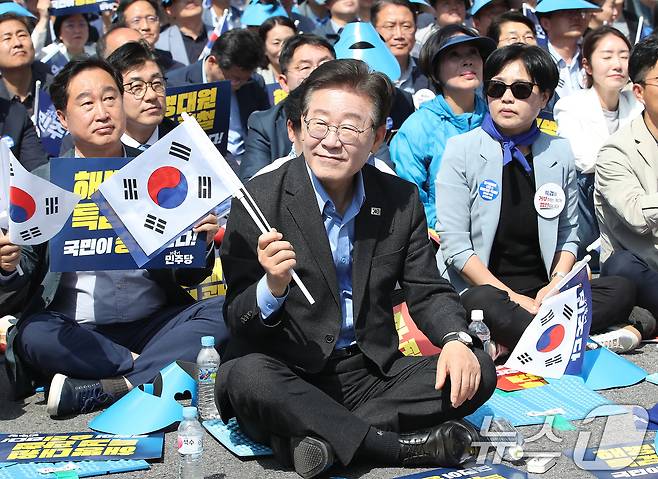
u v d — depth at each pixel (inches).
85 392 475.8
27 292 508.7
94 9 919.7
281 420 388.5
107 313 511.5
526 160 561.6
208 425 447.8
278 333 411.2
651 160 589.0
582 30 831.1
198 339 497.4
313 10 1045.2
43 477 390.3
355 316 415.5
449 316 417.4
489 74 559.2
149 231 430.9
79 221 464.8
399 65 794.2
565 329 496.4
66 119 502.0
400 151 641.6
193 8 968.9
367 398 419.2
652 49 575.5
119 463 406.9
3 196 442.6
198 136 415.8
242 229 414.0
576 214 576.4
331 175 397.1
